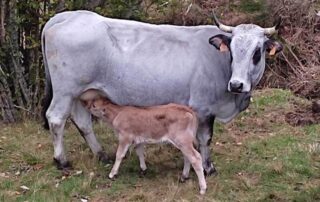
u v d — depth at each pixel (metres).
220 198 6.36
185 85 6.68
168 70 6.67
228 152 7.70
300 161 7.27
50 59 6.78
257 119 8.95
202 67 6.66
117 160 6.75
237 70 6.29
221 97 6.77
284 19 12.05
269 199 6.35
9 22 8.70
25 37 8.98
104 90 6.85
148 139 6.51
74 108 7.17
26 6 8.67
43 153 7.60
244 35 6.36
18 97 9.02
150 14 10.89
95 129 8.38
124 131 6.57
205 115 6.78
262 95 10.05
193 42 6.77
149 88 6.72
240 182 6.73
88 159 7.31
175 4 11.44
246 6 12.24
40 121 8.94
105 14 8.73
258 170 7.07
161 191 6.56
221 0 12.52
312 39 11.92
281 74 11.38
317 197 6.35
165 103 6.78
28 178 6.91
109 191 6.57
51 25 6.82
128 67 6.70
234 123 8.77
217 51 6.69
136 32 6.82
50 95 7.11
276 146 7.83
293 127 8.65
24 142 8.03
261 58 6.46
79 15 6.83
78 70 6.70
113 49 6.72
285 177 6.86
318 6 12.58
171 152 7.57
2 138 8.20
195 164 6.37
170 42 6.77
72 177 6.89
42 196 6.41
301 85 10.73
